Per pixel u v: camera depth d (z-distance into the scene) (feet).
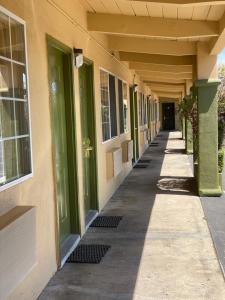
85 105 23.24
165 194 28.86
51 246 14.97
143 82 58.39
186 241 18.60
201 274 14.94
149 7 19.35
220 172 28.50
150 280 14.49
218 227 20.63
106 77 28.07
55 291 13.80
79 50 18.89
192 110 31.17
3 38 11.57
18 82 12.56
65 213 18.48
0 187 10.80
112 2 19.16
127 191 30.45
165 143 73.05
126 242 18.67
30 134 13.10
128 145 35.45
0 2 11.14
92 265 15.99
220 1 15.61
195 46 27.43
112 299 13.12
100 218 22.93
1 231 9.50
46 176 14.60
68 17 17.97
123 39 28.37
